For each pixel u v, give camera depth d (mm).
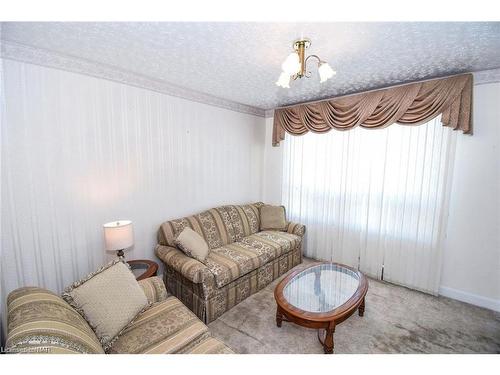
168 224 2682
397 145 2793
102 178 2299
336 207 3363
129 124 2461
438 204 2572
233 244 3016
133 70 2348
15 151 1816
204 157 3256
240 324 2164
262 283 2791
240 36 1666
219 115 3398
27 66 1838
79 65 2078
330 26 1520
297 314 1761
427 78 2498
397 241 2871
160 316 1619
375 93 2779
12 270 1838
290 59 1444
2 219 1781
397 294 2684
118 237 2051
